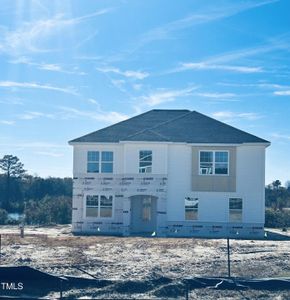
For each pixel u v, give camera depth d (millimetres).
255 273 18359
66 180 74250
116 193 35469
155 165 34719
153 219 35594
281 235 34812
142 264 19672
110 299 14641
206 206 34875
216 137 35156
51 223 42469
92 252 22688
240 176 34906
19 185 72375
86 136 36188
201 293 15555
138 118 39000
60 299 14477
